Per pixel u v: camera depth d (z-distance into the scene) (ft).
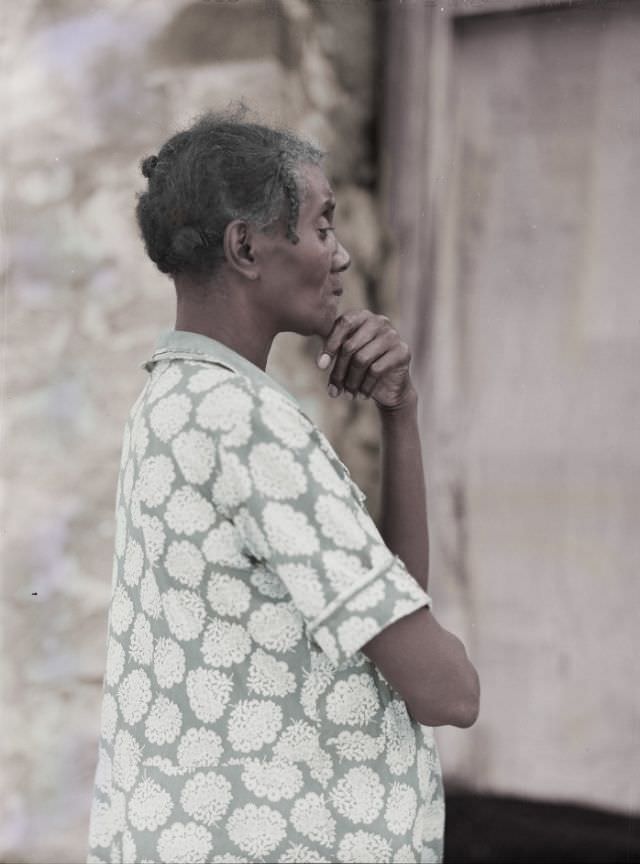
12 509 11.26
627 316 10.74
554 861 11.02
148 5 10.88
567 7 10.78
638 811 10.74
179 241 5.22
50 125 11.16
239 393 4.92
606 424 10.85
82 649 11.11
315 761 5.05
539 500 11.14
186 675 5.05
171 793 5.04
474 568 11.39
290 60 10.80
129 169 11.00
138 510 5.20
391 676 4.90
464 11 11.19
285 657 5.01
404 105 11.55
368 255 11.62
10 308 11.30
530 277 11.13
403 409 6.27
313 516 4.80
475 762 11.33
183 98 10.83
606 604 10.87
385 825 5.13
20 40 11.24
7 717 11.22
